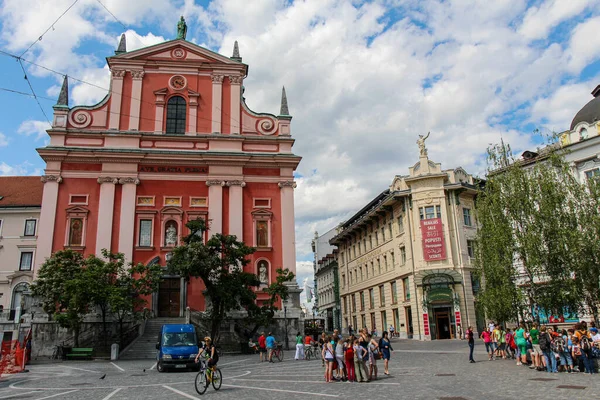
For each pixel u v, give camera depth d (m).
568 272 20.75
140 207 36.75
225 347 31.23
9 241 45.03
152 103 39.25
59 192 36.31
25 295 36.72
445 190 42.28
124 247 35.53
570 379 14.69
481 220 23.48
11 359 24.48
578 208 21.44
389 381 15.34
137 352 28.72
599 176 22.34
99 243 35.28
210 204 37.38
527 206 21.64
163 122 38.91
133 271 30.83
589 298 20.92
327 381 15.84
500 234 21.98
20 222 45.56
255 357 28.16
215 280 30.62
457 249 41.03
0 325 36.34
